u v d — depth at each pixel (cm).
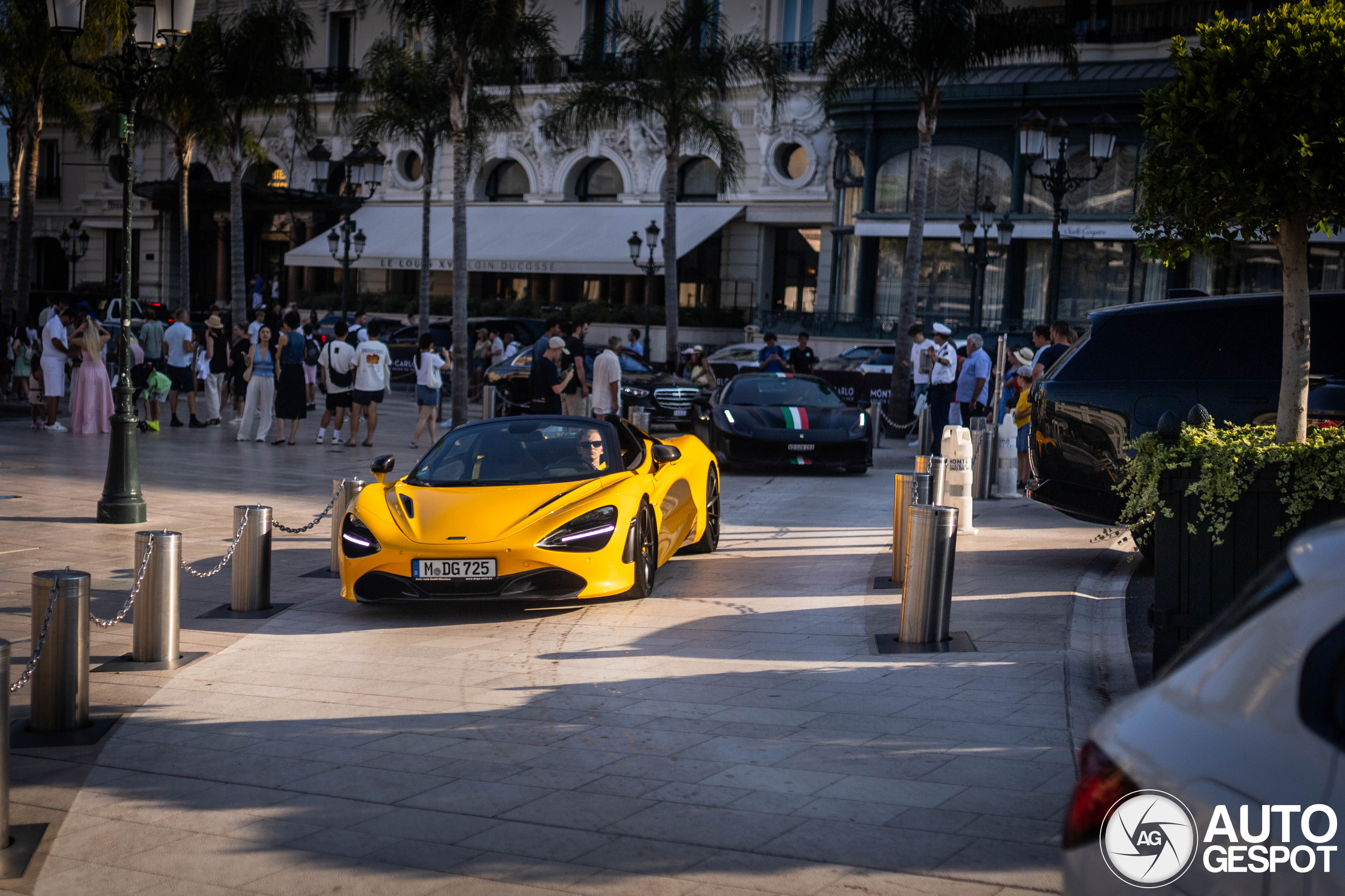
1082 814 197
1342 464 508
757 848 388
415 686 603
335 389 1844
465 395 2177
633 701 567
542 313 3881
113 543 1004
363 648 690
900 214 3397
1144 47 3294
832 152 3750
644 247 3712
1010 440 1315
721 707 554
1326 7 525
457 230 2184
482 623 752
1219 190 551
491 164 4453
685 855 384
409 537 752
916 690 575
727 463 1606
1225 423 658
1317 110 506
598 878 367
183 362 2020
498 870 374
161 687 603
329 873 376
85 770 480
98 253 5134
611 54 2955
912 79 2281
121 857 392
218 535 1055
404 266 4044
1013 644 654
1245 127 523
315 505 1241
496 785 453
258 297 4131
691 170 4075
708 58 2908
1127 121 3119
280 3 4572
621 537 771
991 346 2622
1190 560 539
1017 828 403
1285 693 185
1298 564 210
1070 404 855
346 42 4706
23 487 1295
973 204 3341
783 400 1655
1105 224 3109
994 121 3272
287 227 4519
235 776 469
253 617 775
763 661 639
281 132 4722
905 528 848
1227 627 210
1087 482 852
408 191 4506
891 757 477
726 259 3997
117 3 2403
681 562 956
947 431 1051
